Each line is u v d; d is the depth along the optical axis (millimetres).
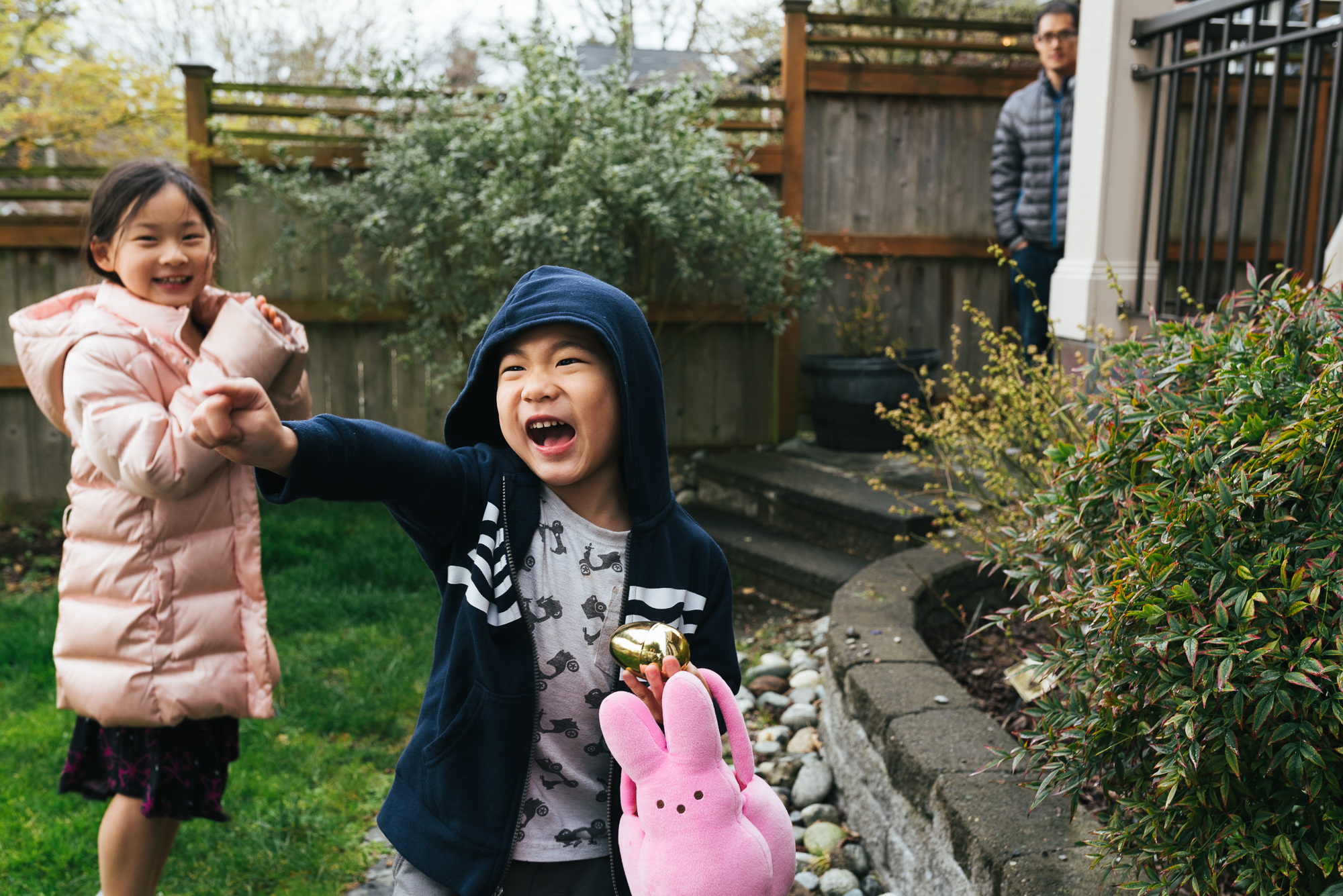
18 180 6742
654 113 5633
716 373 6473
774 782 2979
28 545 5438
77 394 2033
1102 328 2986
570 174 5246
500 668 1400
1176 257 5824
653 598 1453
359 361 6254
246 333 2094
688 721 1246
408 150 5570
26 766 3018
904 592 3406
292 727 3326
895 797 2398
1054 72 5363
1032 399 3141
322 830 2730
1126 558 1653
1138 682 1658
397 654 3842
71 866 2570
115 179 2154
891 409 5848
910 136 6457
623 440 1449
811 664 3781
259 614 2234
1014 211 5625
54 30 6062
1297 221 3234
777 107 6270
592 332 1356
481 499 1447
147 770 2160
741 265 5930
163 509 2127
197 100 5801
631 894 1346
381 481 1272
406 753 1484
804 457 5973
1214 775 1618
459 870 1385
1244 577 1505
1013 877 1842
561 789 1469
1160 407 1867
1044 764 1931
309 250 6039
